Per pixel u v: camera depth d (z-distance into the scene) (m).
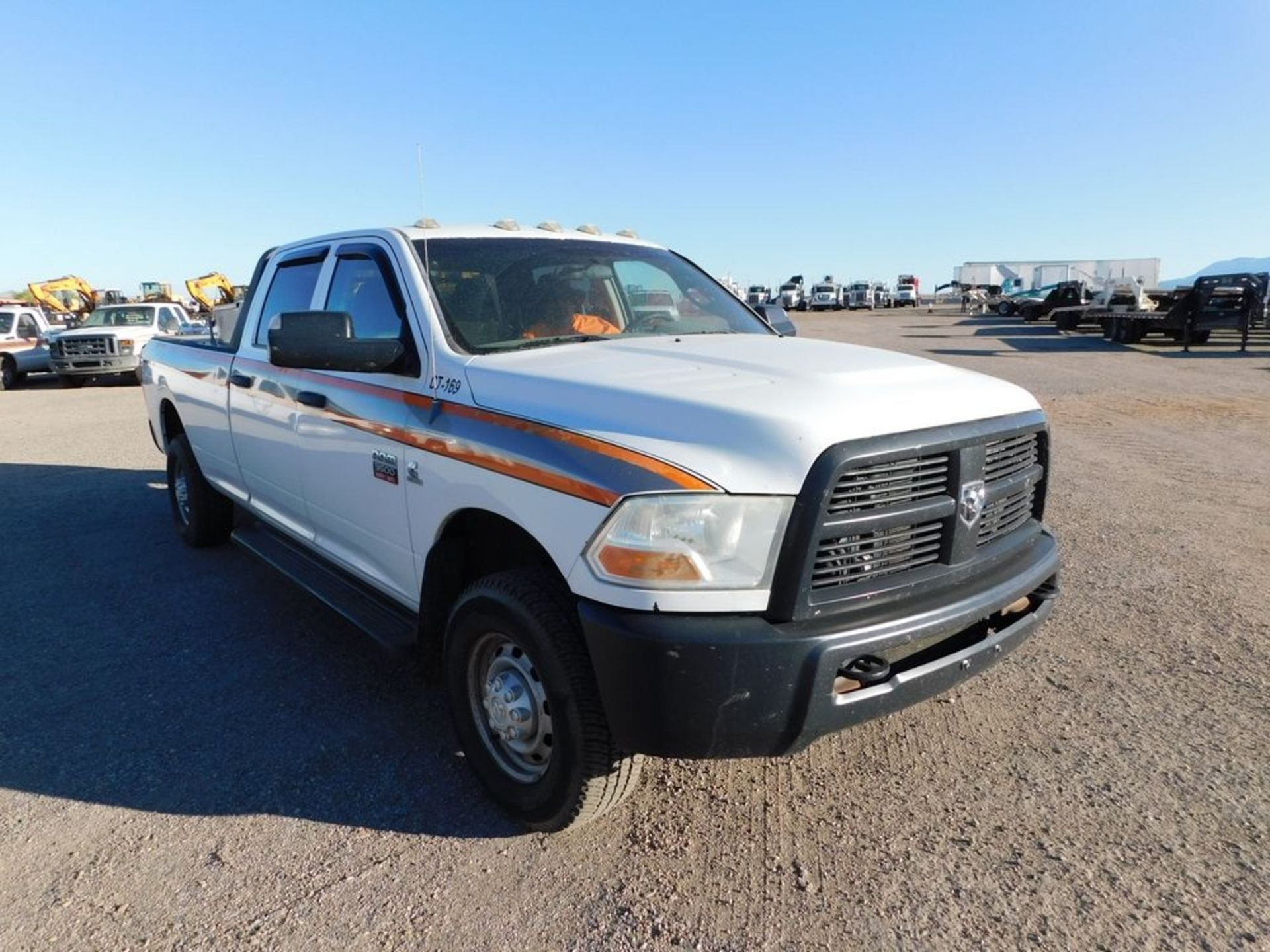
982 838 2.92
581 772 2.75
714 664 2.39
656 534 2.44
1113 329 26.02
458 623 3.09
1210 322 21.91
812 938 2.49
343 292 4.09
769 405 2.60
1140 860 2.79
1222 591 5.07
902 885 2.70
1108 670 4.10
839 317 54.12
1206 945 2.44
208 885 2.76
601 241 4.43
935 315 53.97
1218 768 3.28
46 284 32.44
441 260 3.73
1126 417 11.80
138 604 5.19
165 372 6.24
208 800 3.21
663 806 3.14
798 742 2.51
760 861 2.83
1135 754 3.39
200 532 6.12
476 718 3.15
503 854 2.89
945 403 2.85
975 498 2.86
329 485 4.02
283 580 5.60
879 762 3.38
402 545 3.53
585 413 2.77
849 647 2.47
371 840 2.97
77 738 3.66
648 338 3.81
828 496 2.46
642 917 2.59
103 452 10.55
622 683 2.49
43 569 5.86
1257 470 8.43
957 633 2.93
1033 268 62.31
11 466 9.59
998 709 3.76
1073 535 6.21
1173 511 6.88
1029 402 3.24
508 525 3.08
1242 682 3.96
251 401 4.76
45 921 2.61
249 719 3.81
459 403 3.18
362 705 3.93
